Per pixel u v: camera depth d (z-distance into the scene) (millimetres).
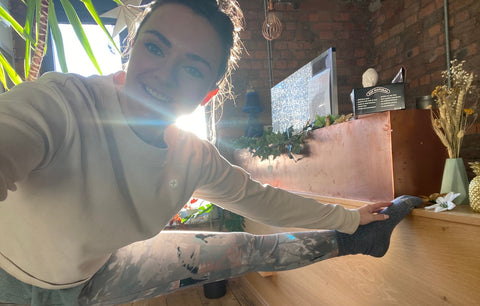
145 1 2746
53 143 463
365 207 975
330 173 1445
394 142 1061
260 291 2369
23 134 385
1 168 336
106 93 596
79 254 593
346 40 3967
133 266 771
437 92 1037
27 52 838
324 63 2164
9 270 625
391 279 1072
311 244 917
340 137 1355
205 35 550
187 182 726
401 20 3506
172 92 563
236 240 887
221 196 818
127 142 602
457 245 837
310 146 1630
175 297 2520
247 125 3584
